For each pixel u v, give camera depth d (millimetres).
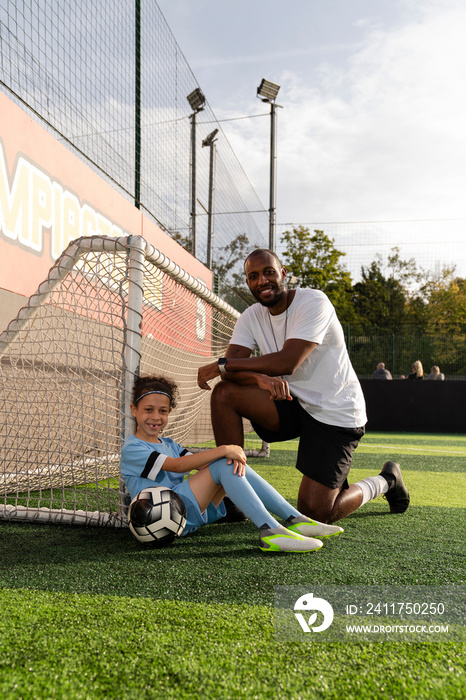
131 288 2029
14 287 2924
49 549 1673
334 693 837
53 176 3355
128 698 811
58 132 3477
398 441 7184
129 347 2004
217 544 1753
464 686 867
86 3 3875
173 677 874
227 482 1716
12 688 832
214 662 925
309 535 1792
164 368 3154
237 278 8883
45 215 3254
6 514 2090
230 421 2066
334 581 1374
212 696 820
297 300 2072
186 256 6289
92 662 917
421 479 3545
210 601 1219
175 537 1699
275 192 9172
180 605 1189
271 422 2076
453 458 4930
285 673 894
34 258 3131
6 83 2904
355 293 23562
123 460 1830
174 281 2736
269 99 9047
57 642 991
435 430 9477
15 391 2314
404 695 836
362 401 2100
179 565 1506
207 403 5523
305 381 2051
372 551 1687
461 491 3055
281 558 1592
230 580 1371
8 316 2869
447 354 10836
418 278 22328
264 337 2213
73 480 2098
